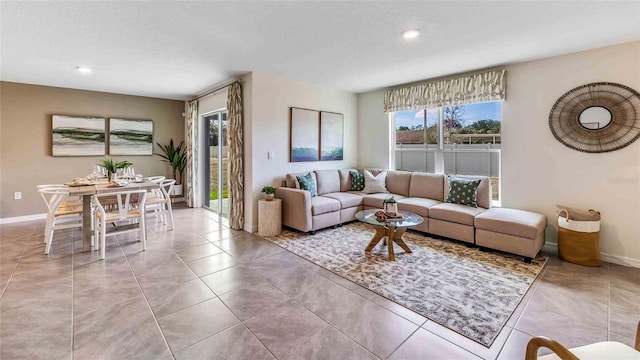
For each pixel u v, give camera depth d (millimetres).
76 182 3934
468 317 2145
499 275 2850
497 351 1785
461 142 4555
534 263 3154
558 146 3529
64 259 3229
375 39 2996
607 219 3232
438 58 3604
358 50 3326
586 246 3078
